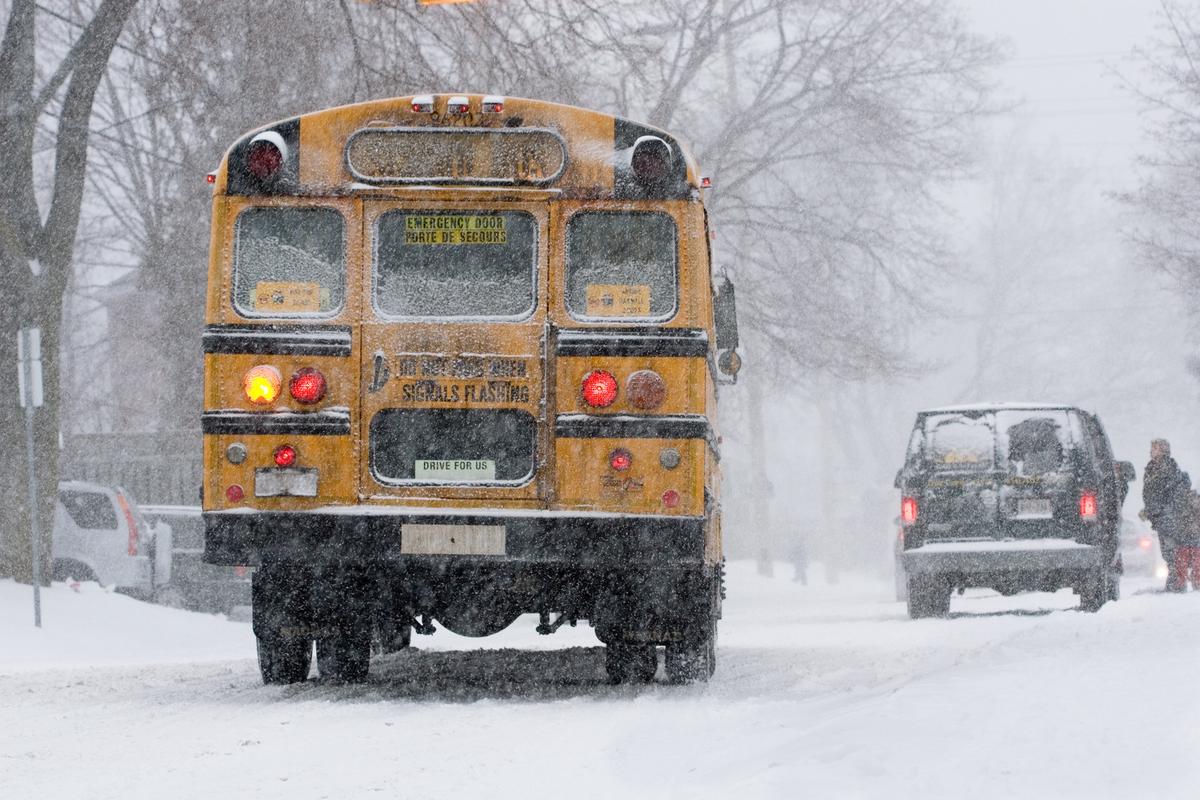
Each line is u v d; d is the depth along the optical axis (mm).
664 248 23516
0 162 49000
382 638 28625
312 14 58375
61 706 23297
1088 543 43469
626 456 23062
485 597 24719
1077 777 12703
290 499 23078
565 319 23312
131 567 55625
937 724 15656
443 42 57219
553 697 23172
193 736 19016
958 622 39938
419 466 23219
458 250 23594
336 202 23594
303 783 15312
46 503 48719
